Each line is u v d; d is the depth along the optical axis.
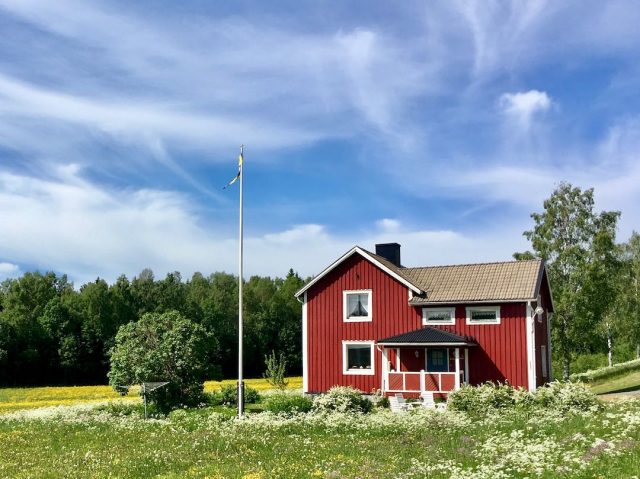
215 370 33.62
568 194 44.84
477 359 31.39
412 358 32.59
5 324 67.31
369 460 15.50
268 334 89.62
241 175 29.16
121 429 22.98
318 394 34.34
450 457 15.43
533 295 30.58
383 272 33.97
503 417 21.58
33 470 15.45
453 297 32.19
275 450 17.33
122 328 32.72
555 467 12.90
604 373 48.09
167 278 96.75
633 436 14.96
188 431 22.31
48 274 101.75
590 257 42.88
